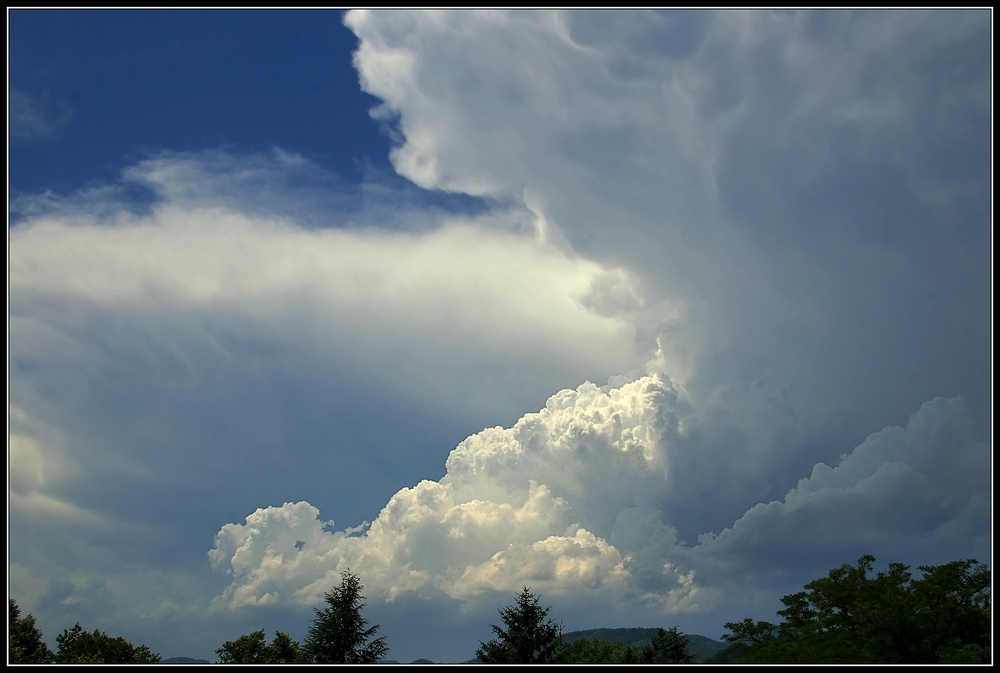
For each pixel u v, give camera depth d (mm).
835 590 51812
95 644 51062
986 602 46375
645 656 60000
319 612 60094
